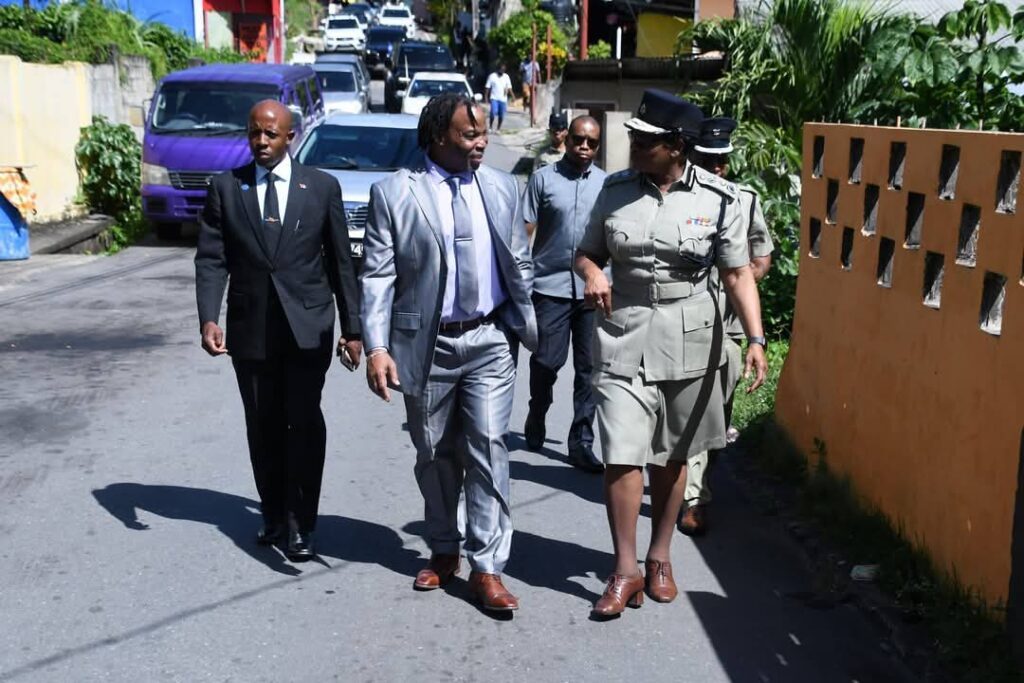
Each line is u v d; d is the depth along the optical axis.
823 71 10.50
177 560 5.16
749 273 4.61
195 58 22.56
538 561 5.29
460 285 4.61
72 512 5.71
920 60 8.36
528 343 4.78
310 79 18.53
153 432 7.11
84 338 9.79
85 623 4.52
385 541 5.47
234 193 4.97
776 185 10.04
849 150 5.86
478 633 4.51
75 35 20.73
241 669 4.17
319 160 13.07
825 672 4.24
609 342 4.64
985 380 4.27
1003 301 4.20
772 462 6.57
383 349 4.58
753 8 11.80
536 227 6.62
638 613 4.73
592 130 6.42
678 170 4.59
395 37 47.16
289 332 4.98
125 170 16.55
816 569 5.16
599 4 35.94
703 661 4.31
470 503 4.76
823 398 6.13
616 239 4.59
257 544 5.37
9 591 4.79
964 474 4.44
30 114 15.30
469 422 4.71
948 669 4.11
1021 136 4.05
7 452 6.65
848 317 5.79
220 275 5.07
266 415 5.16
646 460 4.66
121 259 14.19
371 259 4.60
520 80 39.62
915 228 5.06
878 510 5.35
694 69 13.77
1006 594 4.08
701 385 4.65
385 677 4.13
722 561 5.32
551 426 7.56
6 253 13.60
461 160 4.59
